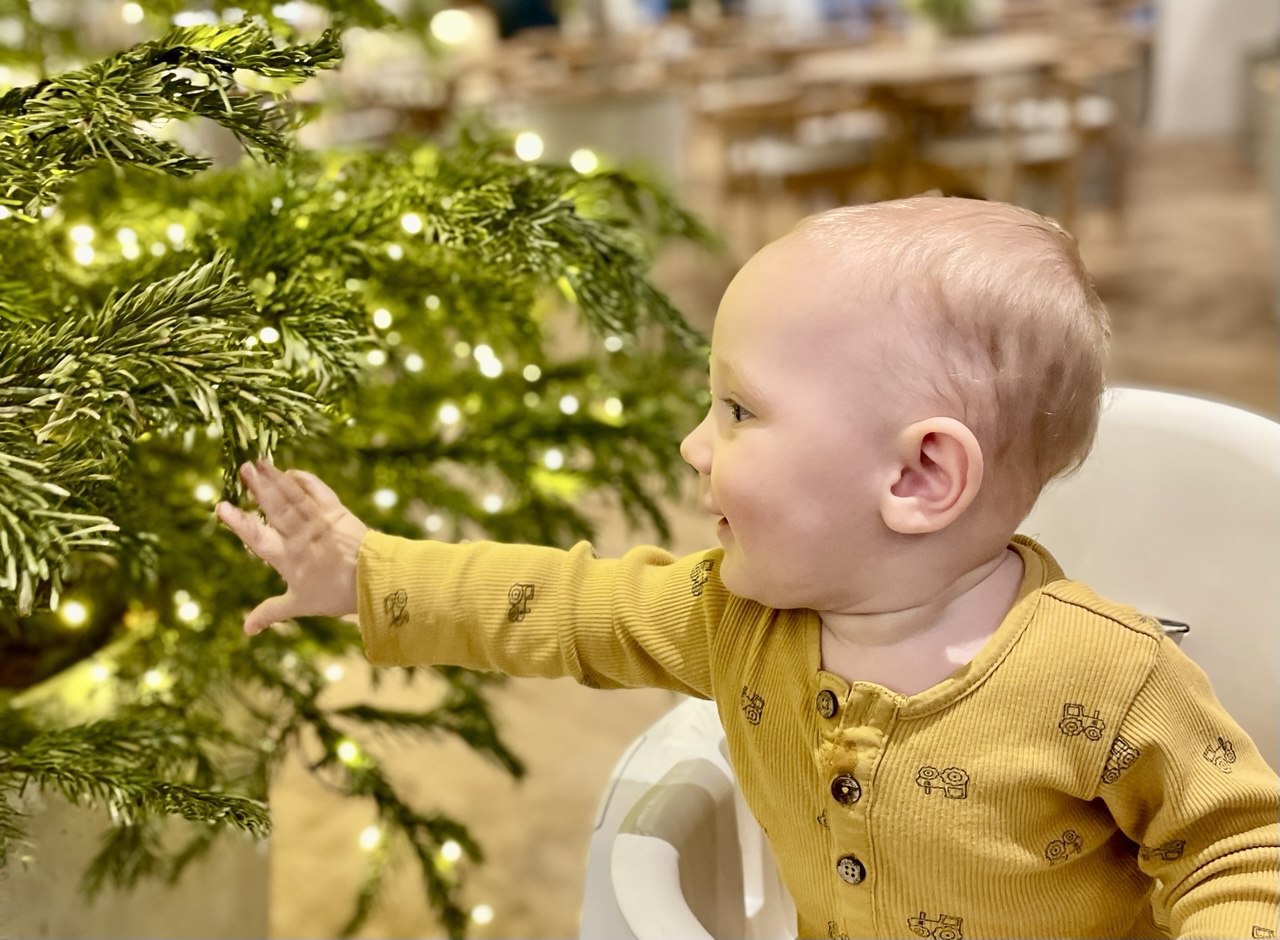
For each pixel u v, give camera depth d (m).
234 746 1.08
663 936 0.64
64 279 0.90
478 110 1.26
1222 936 0.60
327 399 0.78
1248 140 6.64
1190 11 7.31
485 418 1.13
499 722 1.27
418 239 0.88
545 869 1.56
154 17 1.11
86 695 0.98
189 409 0.62
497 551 0.78
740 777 0.75
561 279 0.88
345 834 1.61
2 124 0.60
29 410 0.55
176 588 1.04
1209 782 0.63
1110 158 4.85
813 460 0.63
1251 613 0.83
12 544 0.50
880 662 0.67
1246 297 4.00
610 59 5.85
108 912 0.96
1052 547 0.91
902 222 0.65
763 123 4.60
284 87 0.89
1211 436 0.86
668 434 1.14
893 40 6.35
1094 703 0.64
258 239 0.86
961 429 0.61
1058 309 0.62
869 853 0.67
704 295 4.23
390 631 0.76
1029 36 6.07
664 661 0.75
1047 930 0.69
